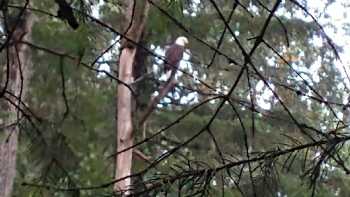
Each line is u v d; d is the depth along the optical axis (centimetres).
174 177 384
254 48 317
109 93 1377
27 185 410
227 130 1391
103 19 1105
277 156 386
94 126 1230
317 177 380
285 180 1283
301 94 363
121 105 989
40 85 1216
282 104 351
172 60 788
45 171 409
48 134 402
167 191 382
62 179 406
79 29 335
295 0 343
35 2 702
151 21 374
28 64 1143
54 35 1025
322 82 1235
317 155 383
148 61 985
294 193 1278
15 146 1015
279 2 307
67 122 959
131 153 1005
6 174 1052
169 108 1419
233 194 1021
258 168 406
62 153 409
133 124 989
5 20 309
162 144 1252
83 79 1263
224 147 1391
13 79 1000
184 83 861
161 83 938
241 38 1252
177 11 369
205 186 379
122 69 955
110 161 1166
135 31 735
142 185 394
